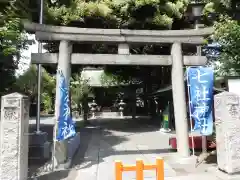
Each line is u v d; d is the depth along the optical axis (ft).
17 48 39.88
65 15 54.80
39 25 32.86
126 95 116.88
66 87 31.65
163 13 61.82
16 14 35.14
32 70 79.36
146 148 43.88
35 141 34.91
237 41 46.88
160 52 71.10
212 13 50.98
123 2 56.65
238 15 48.73
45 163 33.60
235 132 26.84
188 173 29.22
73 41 34.09
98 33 34.22
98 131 66.90
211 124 32.24
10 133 22.95
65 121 30.35
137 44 36.09
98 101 127.65
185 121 35.01
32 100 111.86
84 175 28.58
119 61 34.63
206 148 38.75
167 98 69.97
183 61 36.27
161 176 21.20
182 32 35.76
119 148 44.06
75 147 40.88
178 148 34.73
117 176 20.90
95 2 58.08
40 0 42.68
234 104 27.14
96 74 128.88
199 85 32.27
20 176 22.88
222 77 52.95
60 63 33.27
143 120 96.17
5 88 43.73
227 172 26.66
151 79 92.63
